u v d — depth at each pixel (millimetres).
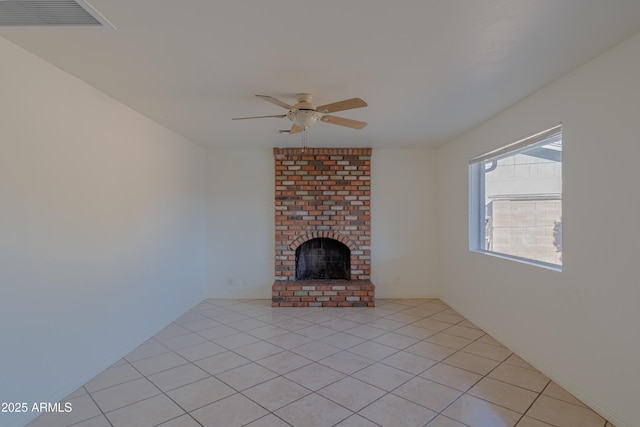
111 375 2799
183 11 1738
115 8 1703
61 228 2477
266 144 5008
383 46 2117
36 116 2271
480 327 3951
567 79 2545
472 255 4168
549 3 1687
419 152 5363
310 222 5230
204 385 2623
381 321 4223
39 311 2285
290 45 2105
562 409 2285
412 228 5363
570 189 2525
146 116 3568
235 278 5348
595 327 2285
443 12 1765
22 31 1934
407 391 2523
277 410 2281
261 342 3521
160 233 3930
